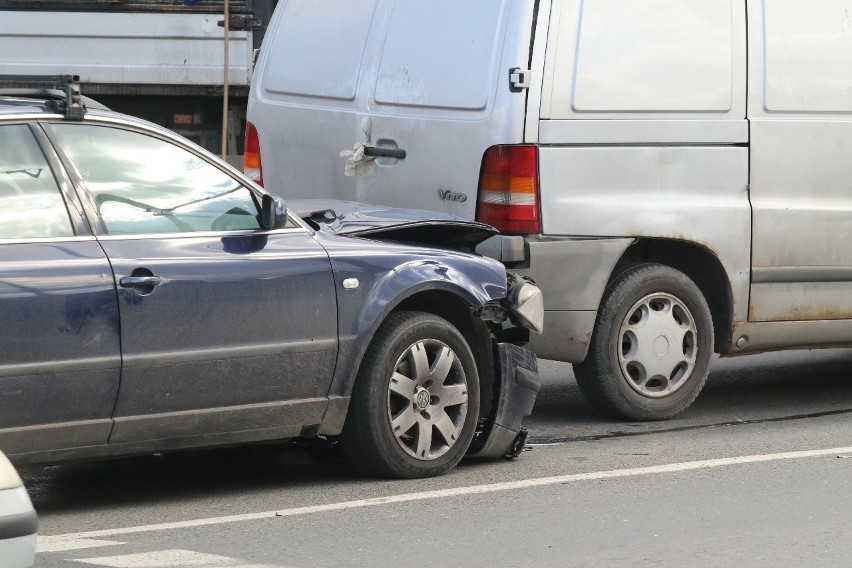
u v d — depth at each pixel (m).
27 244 10.98
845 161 16.39
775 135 16.02
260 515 11.73
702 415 16.53
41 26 31.61
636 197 15.32
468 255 13.44
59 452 11.16
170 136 11.94
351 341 12.50
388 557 10.46
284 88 17.52
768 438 15.07
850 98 16.44
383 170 15.99
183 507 12.08
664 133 15.43
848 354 21.33
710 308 16.36
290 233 12.38
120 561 10.25
